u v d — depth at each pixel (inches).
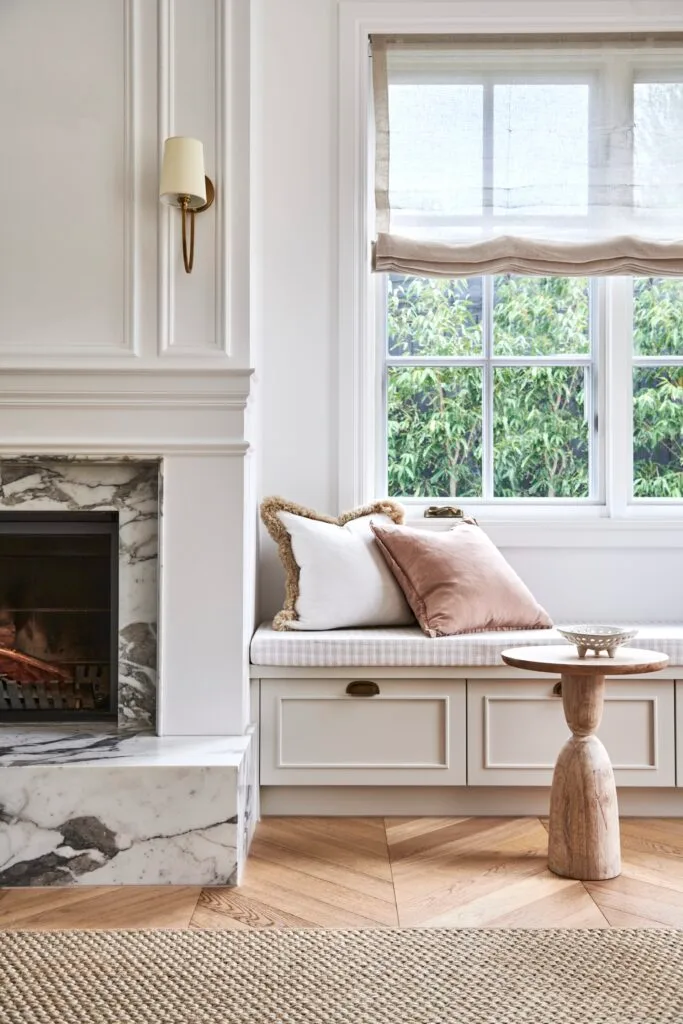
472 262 142.0
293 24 143.1
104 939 84.0
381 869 101.3
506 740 118.0
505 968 78.2
